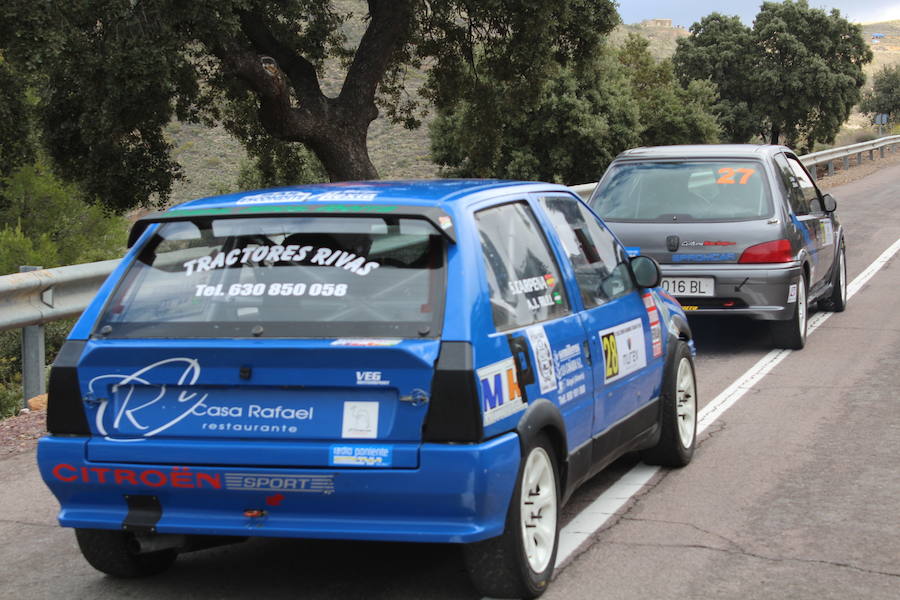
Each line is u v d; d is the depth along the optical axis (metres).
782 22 51.50
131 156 20.80
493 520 4.09
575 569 4.83
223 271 4.38
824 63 51.47
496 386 4.11
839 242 12.97
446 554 5.10
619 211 10.73
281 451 4.07
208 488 4.18
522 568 4.27
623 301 5.84
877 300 13.98
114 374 4.25
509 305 4.45
